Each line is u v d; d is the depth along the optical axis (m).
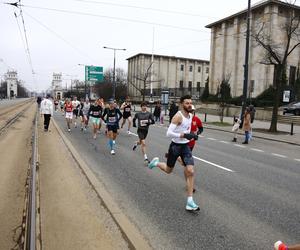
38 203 6.41
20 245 4.72
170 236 5.07
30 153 11.77
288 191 7.79
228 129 25.94
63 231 5.12
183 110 6.48
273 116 24.42
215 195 7.26
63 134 17.80
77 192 7.16
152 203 6.59
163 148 14.00
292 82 50.53
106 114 12.50
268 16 48.75
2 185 7.68
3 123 23.75
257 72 51.34
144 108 10.99
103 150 12.97
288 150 15.84
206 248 4.69
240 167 10.64
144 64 91.62
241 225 5.56
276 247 3.88
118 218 5.62
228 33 58.06
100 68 58.53
